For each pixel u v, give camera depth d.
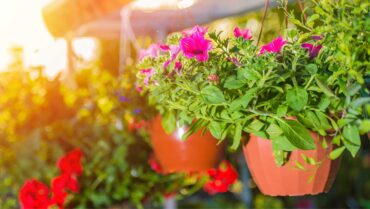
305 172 1.70
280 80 1.50
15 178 3.64
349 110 1.42
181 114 1.72
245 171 4.80
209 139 2.32
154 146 2.51
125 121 3.17
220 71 1.62
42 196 3.14
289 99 1.47
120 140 3.20
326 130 1.64
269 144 1.75
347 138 1.43
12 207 3.66
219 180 3.03
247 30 1.78
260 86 1.49
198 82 1.63
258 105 1.56
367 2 1.39
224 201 6.84
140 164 3.23
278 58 1.53
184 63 1.66
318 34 1.47
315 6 1.55
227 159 3.16
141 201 3.34
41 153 3.50
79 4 3.69
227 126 1.67
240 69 1.56
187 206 6.70
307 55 1.51
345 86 1.42
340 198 6.65
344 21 1.36
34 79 3.96
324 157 1.64
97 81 3.52
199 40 1.60
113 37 4.13
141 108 2.58
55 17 3.95
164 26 3.59
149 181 3.27
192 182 3.31
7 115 3.84
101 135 3.28
